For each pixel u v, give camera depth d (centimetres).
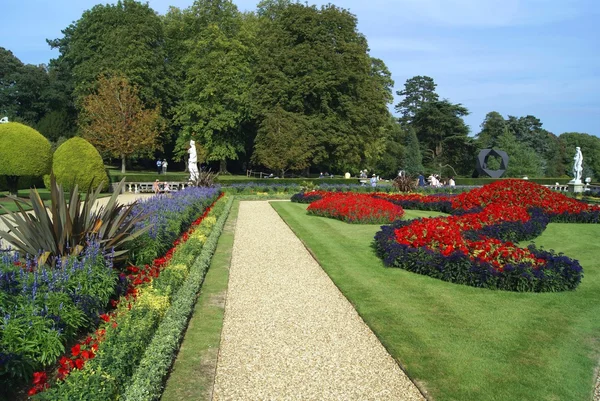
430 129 6309
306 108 4122
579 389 512
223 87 4156
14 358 448
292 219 1786
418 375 536
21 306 507
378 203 1744
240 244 1312
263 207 2314
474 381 525
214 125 4156
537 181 4531
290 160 3628
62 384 411
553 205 1814
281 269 1032
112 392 409
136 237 872
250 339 640
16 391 466
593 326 700
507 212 1460
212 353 590
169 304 684
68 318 553
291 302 802
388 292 848
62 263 659
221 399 485
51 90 4819
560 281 862
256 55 4291
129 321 548
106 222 813
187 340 629
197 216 1558
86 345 526
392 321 705
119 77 3900
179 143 4494
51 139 4653
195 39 4394
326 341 636
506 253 916
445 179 4294
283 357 584
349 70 4025
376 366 563
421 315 732
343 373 544
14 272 584
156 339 549
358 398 490
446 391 503
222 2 4441
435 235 1015
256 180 3434
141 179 3450
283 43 4100
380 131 4906
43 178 3061
